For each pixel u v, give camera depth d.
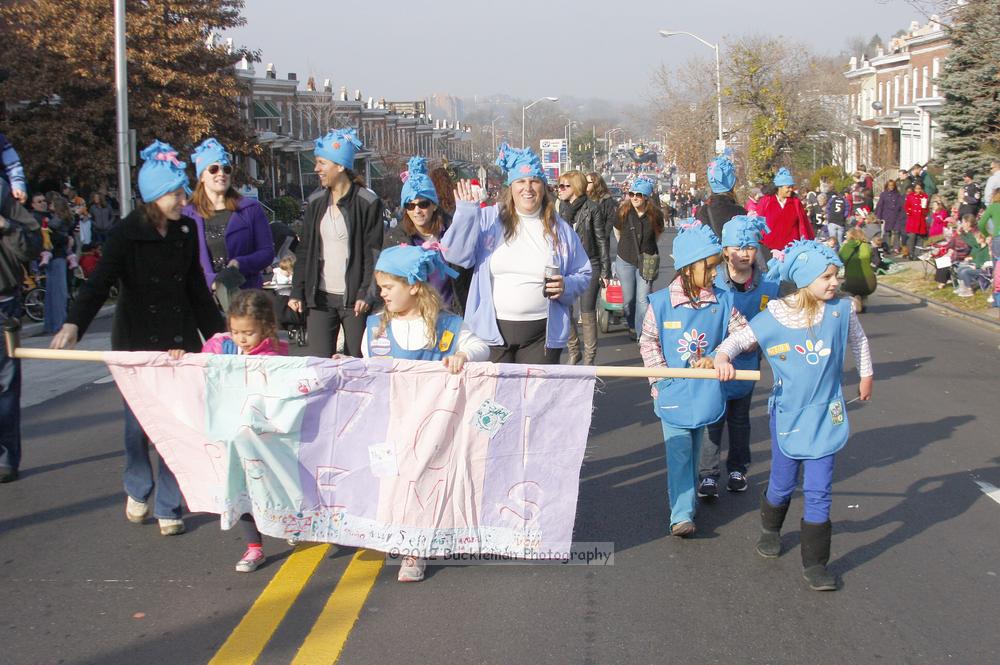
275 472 5.21
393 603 4.96
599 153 126.81
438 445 5.19
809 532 5.19
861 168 31.72
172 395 5.34
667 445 5.83
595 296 10.81
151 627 4.70
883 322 15.91
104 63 25.56
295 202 44.88
